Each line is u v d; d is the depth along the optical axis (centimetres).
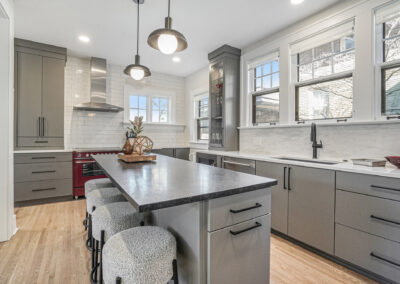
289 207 231
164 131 527
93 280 158
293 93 297
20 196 338
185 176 148
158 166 194
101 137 448
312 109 278
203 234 110
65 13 271
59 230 259
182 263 123
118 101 466
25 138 355
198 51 390
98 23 296
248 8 259
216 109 391
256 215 129
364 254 174
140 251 103
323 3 249
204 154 375
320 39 264
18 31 321
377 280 169
